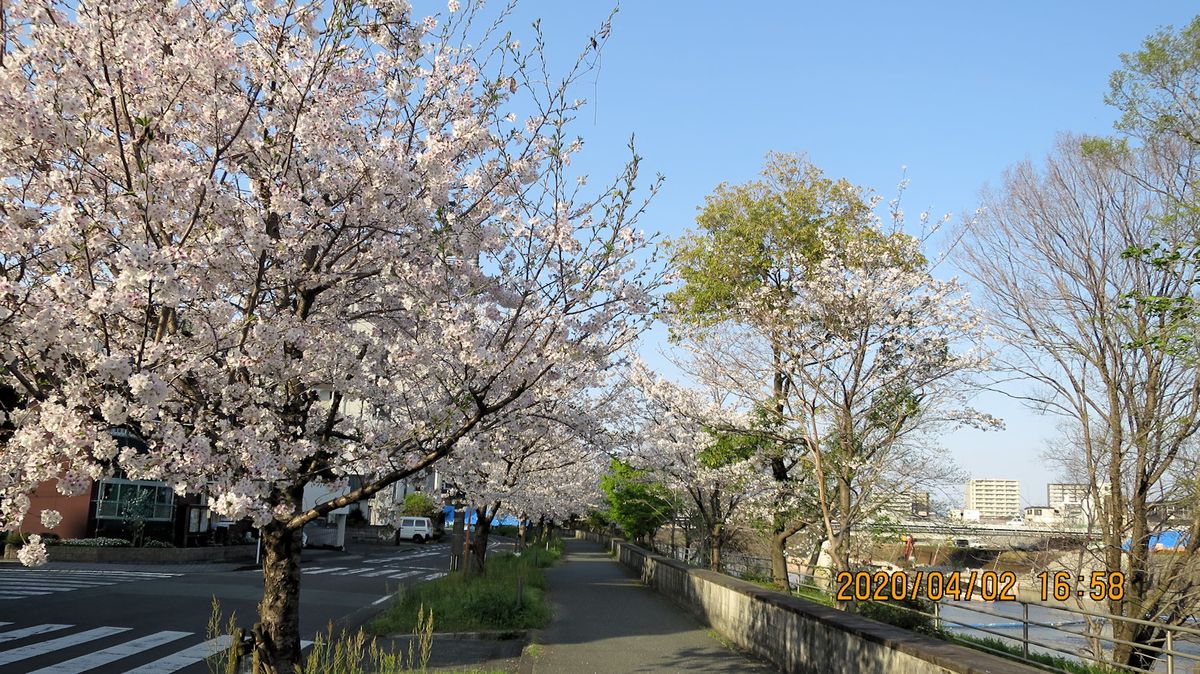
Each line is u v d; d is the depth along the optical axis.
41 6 5.17
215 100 5.85
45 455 4.73
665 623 14.66
